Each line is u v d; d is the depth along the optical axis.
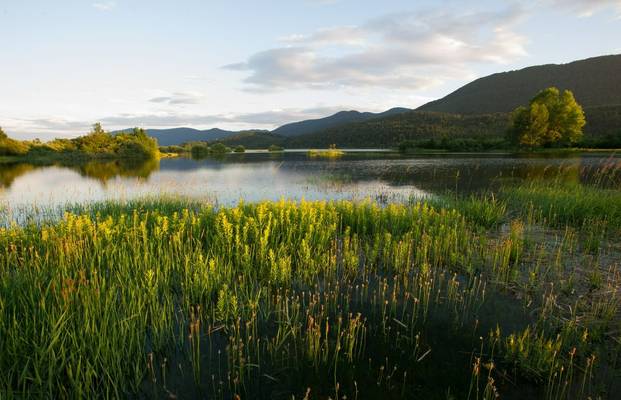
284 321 6.60
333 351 5.86
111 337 5.64
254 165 50.53
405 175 32.72
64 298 6.12
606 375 5.17
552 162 39.91
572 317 6.52
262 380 5.22
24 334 5.59
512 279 8.20
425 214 12.84
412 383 5.12
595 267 8.41
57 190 25.55
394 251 9.52
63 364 5.00
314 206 13.73
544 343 5.74
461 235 10.91
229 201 20.05
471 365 5.50
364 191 23.50
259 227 11.08
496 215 13.38
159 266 8.07
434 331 6.39
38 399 4.74
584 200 14.29
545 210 14.45
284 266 8.18
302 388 5.04
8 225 14.30
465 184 25.45
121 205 15.64
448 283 8.34
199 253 8.88
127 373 5.29
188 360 5.68
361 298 7.53
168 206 15.70
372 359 5.64
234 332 6.39
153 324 6.08
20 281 7.05
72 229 10.02
